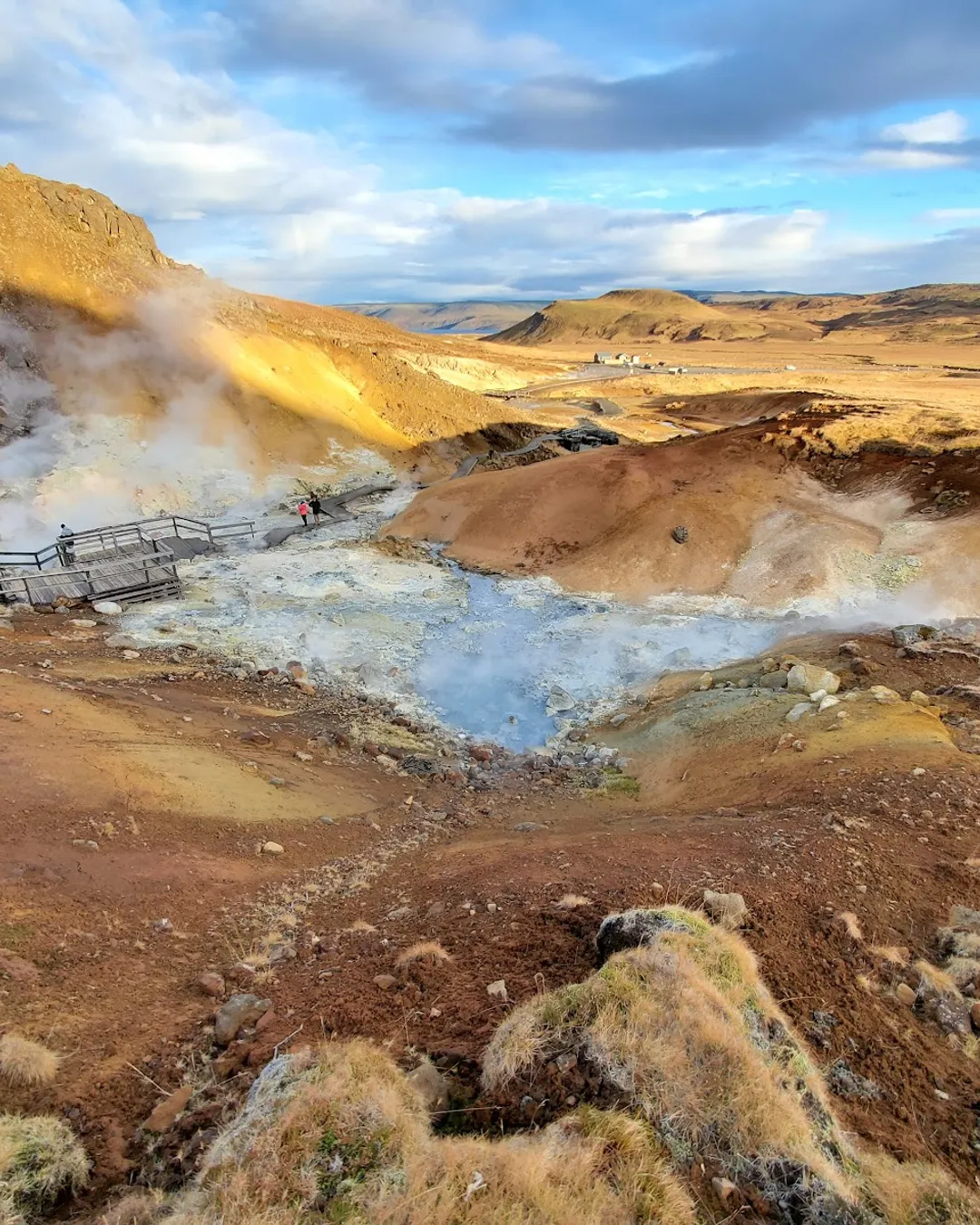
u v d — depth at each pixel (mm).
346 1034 4820
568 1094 4008
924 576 19609
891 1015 5320
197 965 6129
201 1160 3750
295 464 35969
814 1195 3562
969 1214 3600
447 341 169375
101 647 16859
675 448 27812
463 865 8117
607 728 15562
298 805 10266
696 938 5113
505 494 27578
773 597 20641
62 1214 3602
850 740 11633
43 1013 5039
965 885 7316
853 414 28562
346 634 19594
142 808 8539
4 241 34219
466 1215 3254
